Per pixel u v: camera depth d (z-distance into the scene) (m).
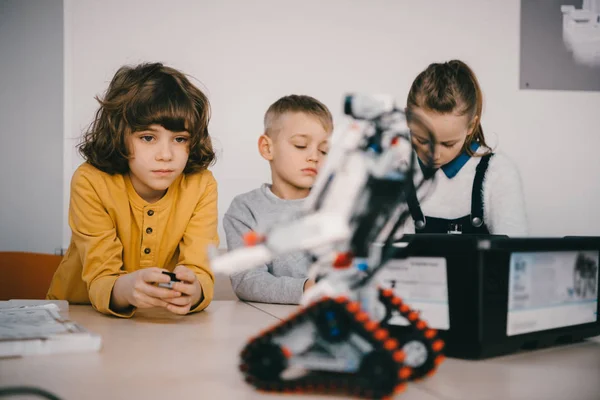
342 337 0.42
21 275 1.46
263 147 1.68
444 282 0.58
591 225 2.27
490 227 1.53
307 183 1.60
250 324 0.81
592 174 2.26
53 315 0.75
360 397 0.43
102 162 1.10
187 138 1.09
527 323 0.60
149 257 1.16
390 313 0.49
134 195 1.15
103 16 2.02
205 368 0.53
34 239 2.03
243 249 0.42
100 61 2.02
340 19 2.13
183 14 2.05
